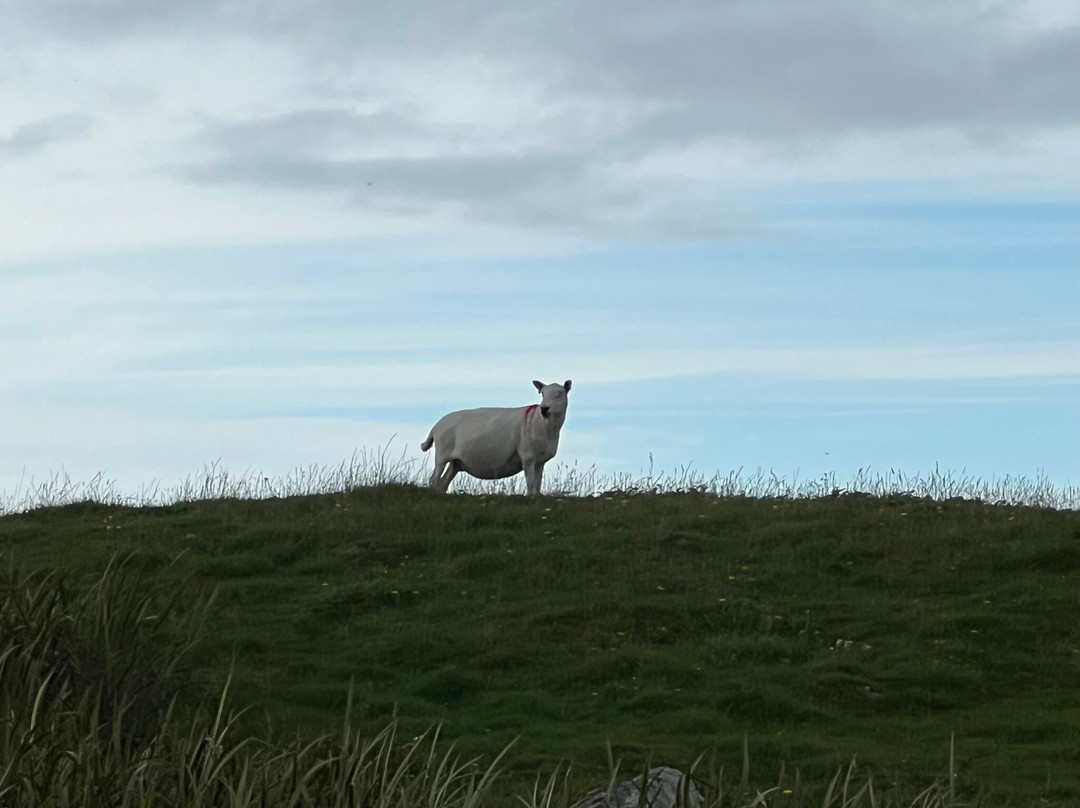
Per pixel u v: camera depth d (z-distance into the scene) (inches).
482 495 797.2
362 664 542.3
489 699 507.5
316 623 586.6
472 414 843.4
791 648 549.6
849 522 704.4
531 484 821.9
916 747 452.8
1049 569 638.5
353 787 237.8
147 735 300.8
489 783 260.1
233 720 266.4
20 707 266.1
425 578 636.7
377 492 793.6
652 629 573.6
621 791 294.8
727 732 469.7
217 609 573.6
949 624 573.9
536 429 813.2
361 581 631.8
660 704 498.0
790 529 691.4
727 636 566.9
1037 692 516.1
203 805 231.9
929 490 796.6
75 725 261.1
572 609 587.2
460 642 558.9
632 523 713.0
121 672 315.9
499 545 679.7
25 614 319.6
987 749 450.3
